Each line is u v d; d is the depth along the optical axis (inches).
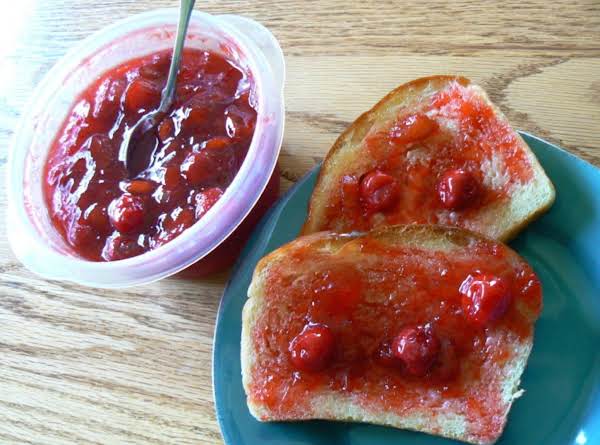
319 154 11.8
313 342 9.3
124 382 10.5
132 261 9.4
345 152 10.8
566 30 12.0
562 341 9.7
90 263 9.5
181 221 9.9
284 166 11.8
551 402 9.4
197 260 9.9
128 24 11.2
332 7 13.0
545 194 10.0
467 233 9.6
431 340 9.3
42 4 14.2
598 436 9.0
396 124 10.8
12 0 14.3
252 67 10.5
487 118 10.5
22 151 10.6
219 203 9.6
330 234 9.9
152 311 11.0
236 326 10.0
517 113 11.4
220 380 9.7
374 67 12.4
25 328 11.2
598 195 10.0
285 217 10.6
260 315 9.8
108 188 10.3
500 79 11.8
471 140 10.6
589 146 11.0
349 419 9.5
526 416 9.4
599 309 9.8
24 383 10.8
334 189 10.7
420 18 12.6
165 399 10.3
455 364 9.4
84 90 11.4
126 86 11.0
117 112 10.9
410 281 9.6
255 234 10.6
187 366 10.5
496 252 9.6
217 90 10.8
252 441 9.4
